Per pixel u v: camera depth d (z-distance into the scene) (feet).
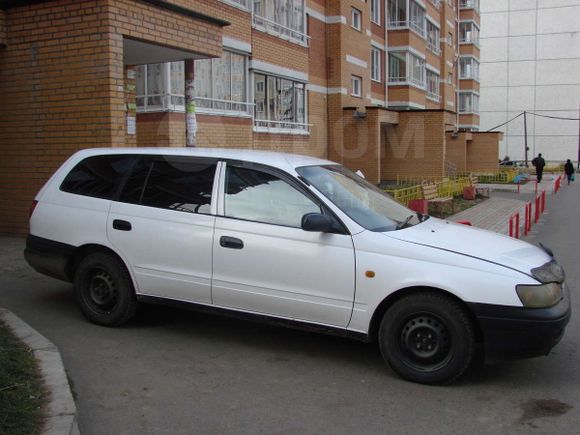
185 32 29.84
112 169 18.66
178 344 17.03
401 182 85.30
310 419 12.52
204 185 17.11
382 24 90.58
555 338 13.79
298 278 15.35
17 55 28.25
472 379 14.76
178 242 16.88
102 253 18.20
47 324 18.40
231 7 48.11
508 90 210.38
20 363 13.74
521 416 12.75
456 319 13.98
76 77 26.96
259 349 16.75
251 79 52.42
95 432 11.85
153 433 11.84
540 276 14.06
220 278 16.31
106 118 26.53
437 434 11.92
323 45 71.77
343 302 14.94
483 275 13.82
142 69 39.19
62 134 27.73
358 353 16.53
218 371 15.11
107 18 25.82
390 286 14.40
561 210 60.08
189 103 33.45
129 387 14.02
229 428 12.09
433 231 15.90
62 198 19.08
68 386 12.95
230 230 16.22
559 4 202.18
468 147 122.42
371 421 12.46
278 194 16.16
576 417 12.71
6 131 29.19
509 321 13.53
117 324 18.17
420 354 14.39
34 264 19.42
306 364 15.66
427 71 113.91
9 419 11.03
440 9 125.90
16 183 29.48
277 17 57.82
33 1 27.25
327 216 15.08
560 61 204.03
